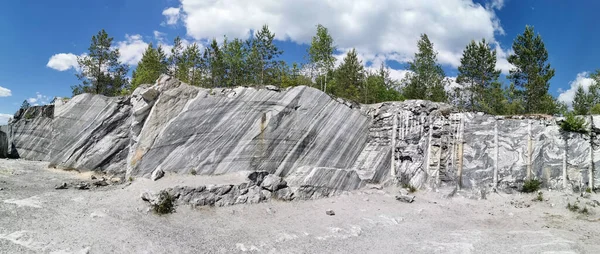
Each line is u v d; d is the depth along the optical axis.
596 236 16.12
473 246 14.51
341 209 20.22
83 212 14.88
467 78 38.03
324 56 36.88
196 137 22.67
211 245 13.10
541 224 18.39
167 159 22.17
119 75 45.72
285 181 21.66
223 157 22.34
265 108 23.75
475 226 18.27
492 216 20.12
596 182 23.20
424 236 16.12
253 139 22.94
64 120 30.97
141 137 22.84
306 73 39.81
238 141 22.80
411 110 26.98
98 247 11.43
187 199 17.56
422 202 22.53
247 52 41.81
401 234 16.30
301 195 21.41
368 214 19.44
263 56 41.56
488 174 24.38
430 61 41.88
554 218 19.36
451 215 20.22
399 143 26.56
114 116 27.48
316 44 36.22
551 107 33.19
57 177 23.33
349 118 26.84
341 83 42.94
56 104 32.62
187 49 43.78
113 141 26.66
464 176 24.62
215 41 43.91
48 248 10.88
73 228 12.84
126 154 26.41
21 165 27.83
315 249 13.60
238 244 13.41
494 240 15.48
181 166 21.97
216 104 23.53
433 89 39.78
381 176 25.86
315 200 21.62
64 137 28.17
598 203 20.78
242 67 42.69
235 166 22.27
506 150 24.69
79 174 25.05
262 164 22.67
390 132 27.05
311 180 22.27
